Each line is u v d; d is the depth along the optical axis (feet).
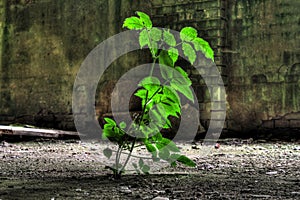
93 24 31.81
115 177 10.88
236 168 13.32
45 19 33.35
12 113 34.12
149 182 10.19
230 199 7.97
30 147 22.90
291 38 26.63
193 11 28.66
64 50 32.68
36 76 33.47
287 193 8.58
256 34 27.55
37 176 11.50
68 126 32.24
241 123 27.63
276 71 26.96
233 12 28.25
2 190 9.03
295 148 20.65
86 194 8.49
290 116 26.45
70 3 32.55
